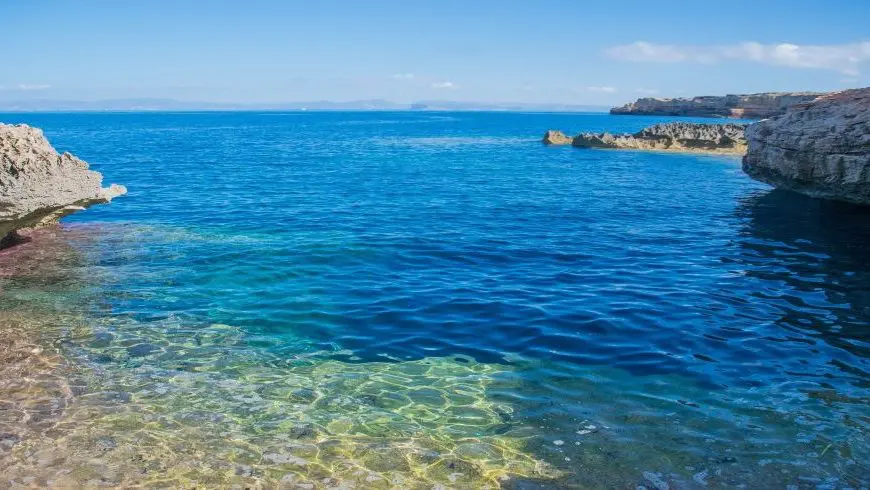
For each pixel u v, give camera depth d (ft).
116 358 29.60
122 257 49.06
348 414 24.72
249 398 25.93
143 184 97.66
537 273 45.70
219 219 67.10
